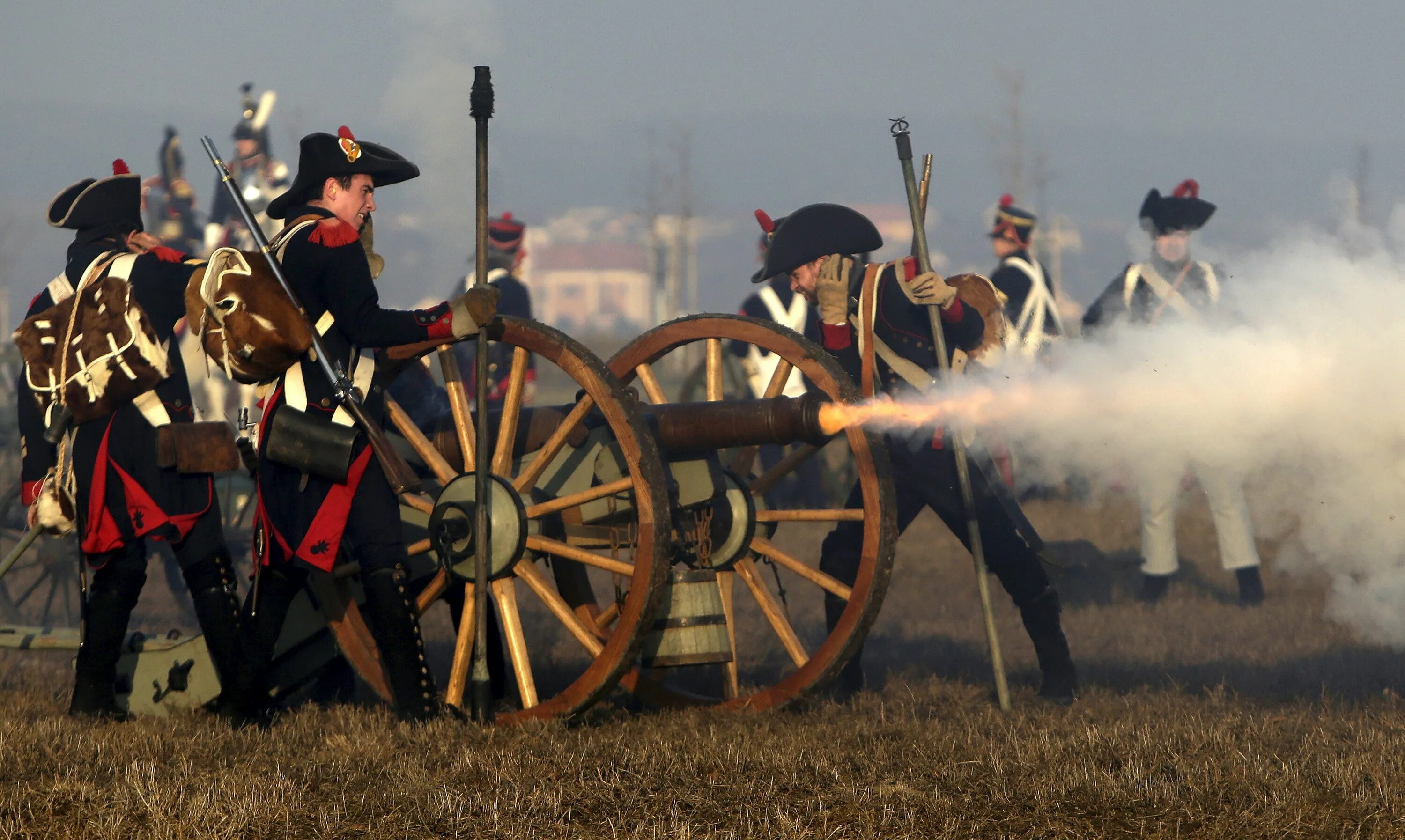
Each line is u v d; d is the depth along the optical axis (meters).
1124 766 15.20
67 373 17.94
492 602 19.72
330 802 14.46
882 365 21.12
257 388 17.97
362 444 17.78
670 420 19.05
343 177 18.12
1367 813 13.77
